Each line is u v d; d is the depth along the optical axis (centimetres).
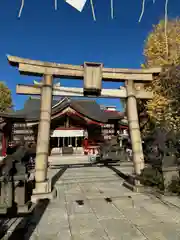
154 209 467
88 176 916
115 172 1019
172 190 560
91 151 2148
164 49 1256
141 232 350
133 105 708
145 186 631
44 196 555
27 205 472
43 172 579
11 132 2070
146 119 1377
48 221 407
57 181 813
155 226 374
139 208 475
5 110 3291
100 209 475
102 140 2322
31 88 647
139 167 674
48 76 643
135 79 721
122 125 2236
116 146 1666
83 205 507
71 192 638
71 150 2169
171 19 1340
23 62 620
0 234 352
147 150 720
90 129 2328
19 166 491
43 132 611
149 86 1163
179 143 619
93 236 340
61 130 2244
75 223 396
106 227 374
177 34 1272
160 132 645
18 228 375
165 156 594
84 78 666
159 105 1134
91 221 404
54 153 2148
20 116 1959
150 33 1431
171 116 1098
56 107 2141
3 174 473
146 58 1423
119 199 552
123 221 400
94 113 2550
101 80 681
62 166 1294
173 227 368
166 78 1072
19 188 482
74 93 679
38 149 597
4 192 469
